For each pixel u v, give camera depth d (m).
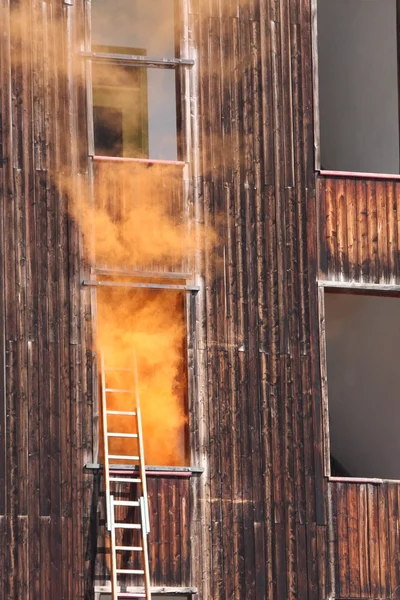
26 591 82.00
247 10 90.00
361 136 100.50
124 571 82.81
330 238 88.69
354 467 102.81
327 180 89.19
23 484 83.00
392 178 89.88
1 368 83.75
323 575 85.38
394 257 89.19
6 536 82.38
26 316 84.44
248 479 85.56
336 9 102.31
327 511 86.06
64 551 82.75
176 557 83.88
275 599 84.62
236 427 85.88
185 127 88.00
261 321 87.12
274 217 88.19
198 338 86.31
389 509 86.62
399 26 94.31
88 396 84.50
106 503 82.69
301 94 89.69
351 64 101.19
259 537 85.00
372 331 100.75
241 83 89.12
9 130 85.88
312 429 86.69
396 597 85.81
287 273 87.88
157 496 84.25
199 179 87.62
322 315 87.75
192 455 85.19
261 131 88.88
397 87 96.62
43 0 87.50
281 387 86.75
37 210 85.50
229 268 87.25
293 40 90.19
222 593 84.12
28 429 83.56
